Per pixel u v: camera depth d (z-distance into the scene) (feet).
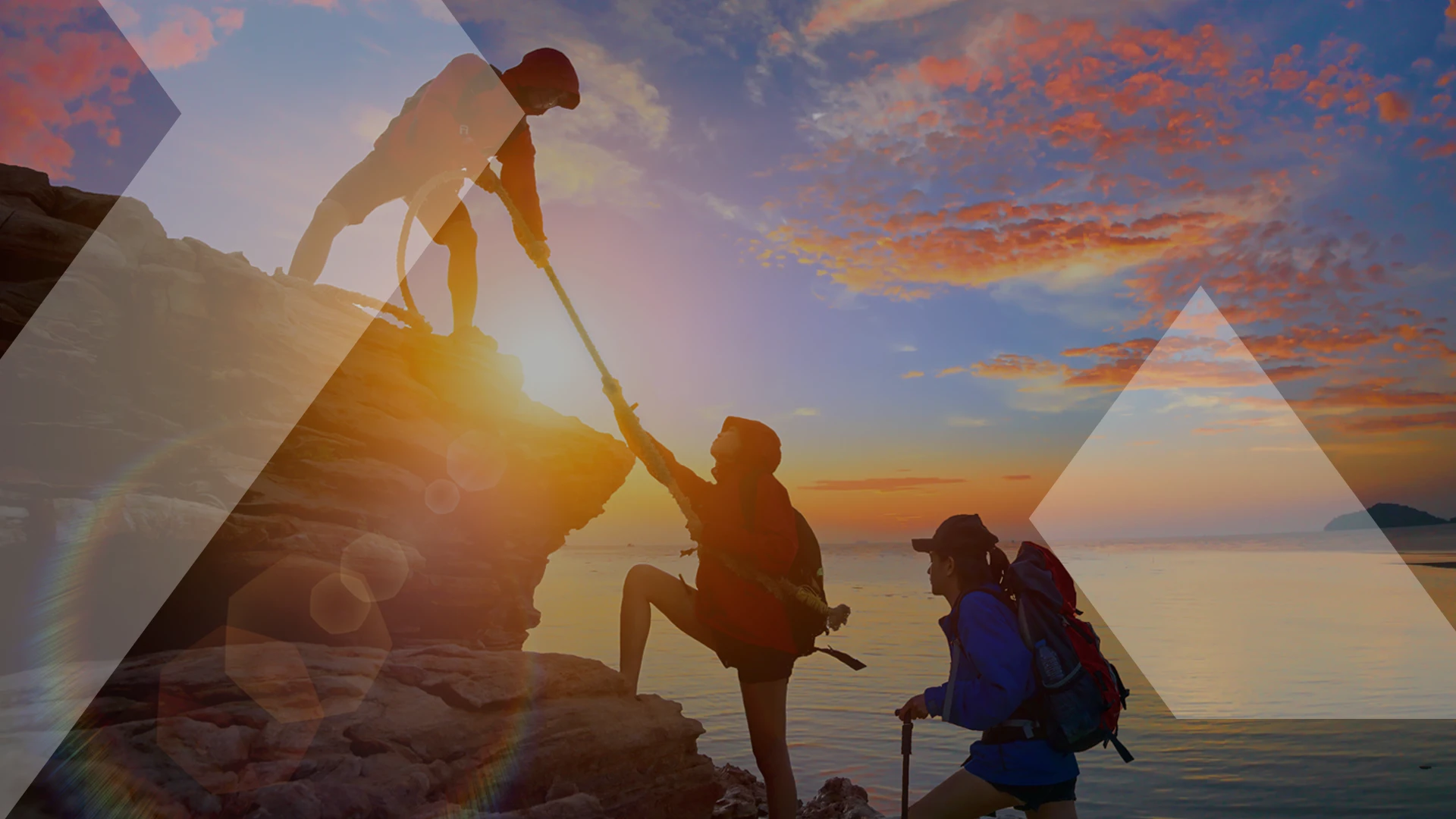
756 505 10.93
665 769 11.06
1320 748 30.73
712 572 10.98
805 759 28.68
